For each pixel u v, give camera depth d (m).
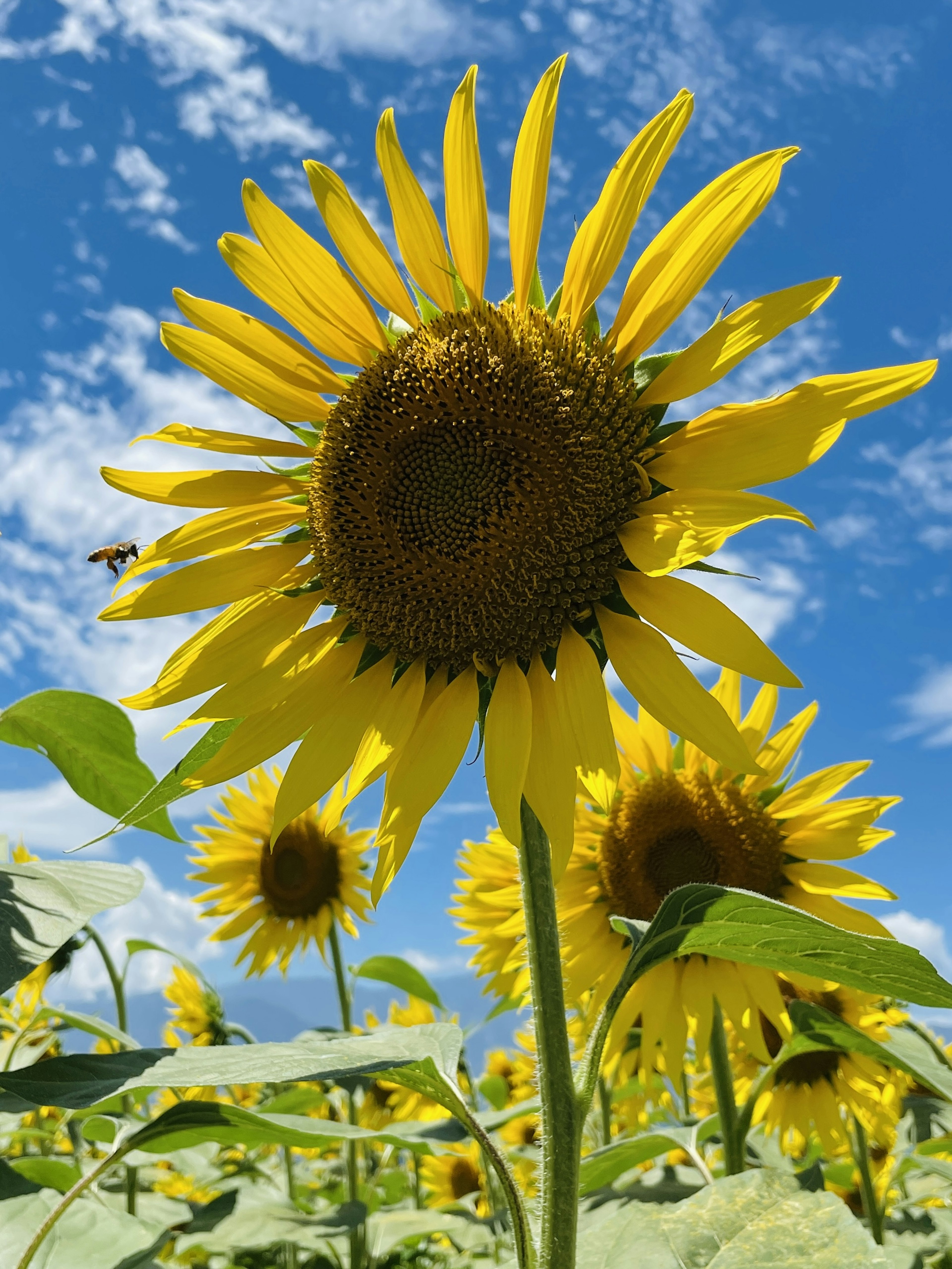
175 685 0.40
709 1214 0.33
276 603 0.41
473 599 0.38
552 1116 0.31
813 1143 0.75
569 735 0.35
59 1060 0.31
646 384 0.38
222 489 0.42
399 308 0.42
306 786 0.38
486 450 0.39
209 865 0.99
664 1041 0.56
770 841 0.59
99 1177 0.35
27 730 0.42
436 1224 0.72
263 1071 0.30
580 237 0.38
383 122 0.40
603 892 0.61
